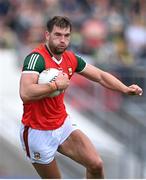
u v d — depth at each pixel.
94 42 44.12
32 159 21.14
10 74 42.97
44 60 19.78
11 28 47.69
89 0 48.53
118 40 44.66
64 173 35.88
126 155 36.22
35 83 19.45
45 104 20.34
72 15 47.06
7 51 45.09
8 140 37.81
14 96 41.19
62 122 20.77
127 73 37.84
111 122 38.06
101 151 37.00
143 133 36.38
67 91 39.59
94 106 38.69
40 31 45.88
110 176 36.12
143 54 44.38
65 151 21.03
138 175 35.69
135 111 37.34
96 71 21.23
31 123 20.59
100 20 46.19
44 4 48.19
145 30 45.88
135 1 48.19
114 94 38.06
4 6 48.88
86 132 38.09
